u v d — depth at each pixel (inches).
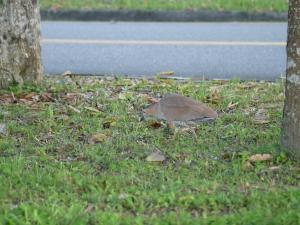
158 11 810.2
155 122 435.5
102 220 307.3
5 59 490.6
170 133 424.2
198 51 670.5
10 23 486.0
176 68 613.0
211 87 522.3
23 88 495.8
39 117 449.1
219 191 340.8
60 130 427.8
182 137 417.4
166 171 364.2
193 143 406.6
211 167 371.6
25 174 357.4
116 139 413.7
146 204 327.0
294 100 368.8
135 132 422.6
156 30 758.5
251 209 321.4
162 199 327.3
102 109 471.5
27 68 497.4
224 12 807.7
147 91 514.6
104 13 811.4
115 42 704.4
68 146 402.6
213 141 410.3
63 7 817.5
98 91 511.2
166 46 688.4
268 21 805.9
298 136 370.9
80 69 609.6
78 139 417.7
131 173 360.2
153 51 669.9
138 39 717.3
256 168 366.3
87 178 351.6
